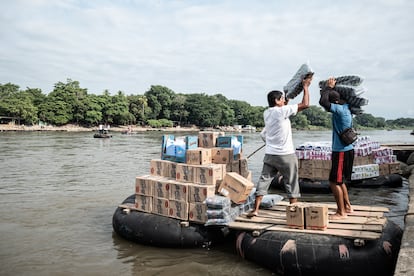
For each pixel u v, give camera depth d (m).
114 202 9.28
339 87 5.30
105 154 23.95
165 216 5.89
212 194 5.65
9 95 88.06
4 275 4.84
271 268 4.78
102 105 91.75
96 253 5.60
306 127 152.62
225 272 4.82
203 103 117.25
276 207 6.13
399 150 16.28
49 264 5.20
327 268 4.39
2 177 13.52
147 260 5.29
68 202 9.27
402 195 9.51
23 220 7.54
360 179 10.40
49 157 21.36
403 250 4.04
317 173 10.26
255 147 33.75
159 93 116.06
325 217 4.74
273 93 5.48
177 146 6.27
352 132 4.98
